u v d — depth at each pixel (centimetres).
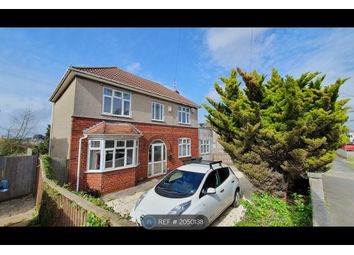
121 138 986
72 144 857
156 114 1356
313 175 516
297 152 505
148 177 1222
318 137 556
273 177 566
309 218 426
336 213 366
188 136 1670
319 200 397
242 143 602
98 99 980
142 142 1200
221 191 548
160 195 482
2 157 805
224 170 648
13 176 830
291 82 488
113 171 935
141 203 464
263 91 613
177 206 422
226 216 567
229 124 634
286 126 536
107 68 1264
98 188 873
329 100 524
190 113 1728
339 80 501
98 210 290
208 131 2038
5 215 639
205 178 520
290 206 522
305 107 557
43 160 784
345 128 587
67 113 964
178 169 595
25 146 1777
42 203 546
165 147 1398
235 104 562
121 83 1063
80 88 907
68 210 369
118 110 1088
